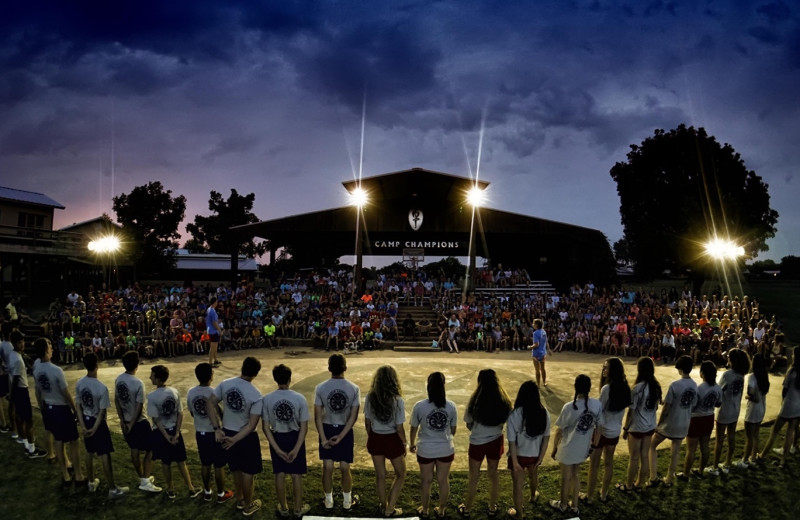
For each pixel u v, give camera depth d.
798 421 7.92
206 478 6.52
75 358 17.38
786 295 33.06
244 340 20.34
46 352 6.91
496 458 6.06
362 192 26.14
